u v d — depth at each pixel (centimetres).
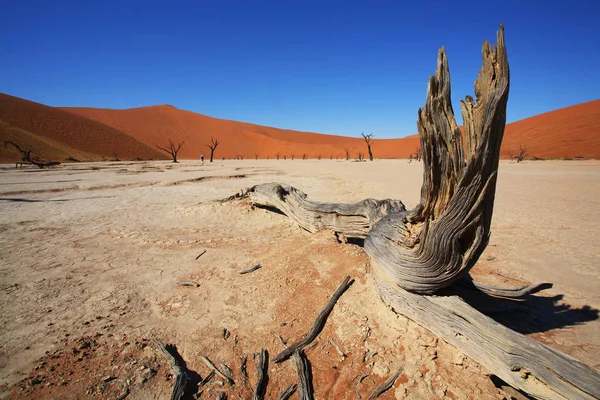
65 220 920
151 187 1708
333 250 565
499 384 305
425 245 320
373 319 379
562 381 233
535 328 388
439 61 288
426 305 339
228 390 299
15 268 564
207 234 770
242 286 491
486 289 411
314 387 300
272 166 4272
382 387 289
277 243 682
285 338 369
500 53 247
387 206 511
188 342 361
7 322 391
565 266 582
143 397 284
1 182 1858
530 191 1589
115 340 359
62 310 422
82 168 3412
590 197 1380
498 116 255
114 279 521
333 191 1538
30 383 292
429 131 295
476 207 290
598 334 377
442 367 303
